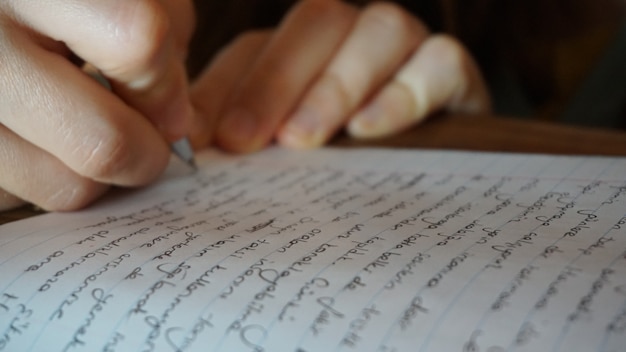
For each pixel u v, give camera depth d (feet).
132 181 0.88
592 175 0.88
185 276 0.75
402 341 0.63
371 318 0.66
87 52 0.82
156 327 0.70
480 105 1.21
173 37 0.88
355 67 1.11
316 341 0.64
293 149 1.07
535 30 1.46
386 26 1.15
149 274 0.76
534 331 0.62
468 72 1.16
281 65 1.10
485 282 0.71
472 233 0.79
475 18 1.43
